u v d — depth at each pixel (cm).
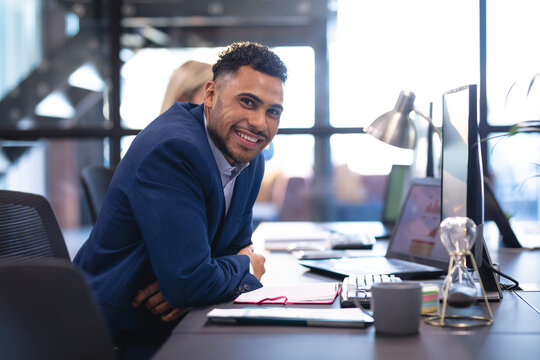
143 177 145
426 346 103
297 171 465
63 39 456
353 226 335
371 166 459
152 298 153
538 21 404
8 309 74
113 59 446
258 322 119
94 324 83
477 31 414
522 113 385
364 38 442
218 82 157
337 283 156
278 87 155
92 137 448
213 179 151
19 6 459
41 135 451
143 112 446
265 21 456
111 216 154
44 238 167
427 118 193
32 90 457
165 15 455
